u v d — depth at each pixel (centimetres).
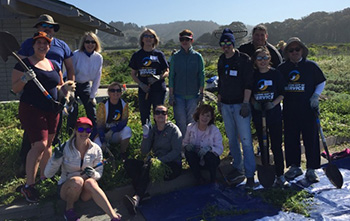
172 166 450
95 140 484
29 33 942
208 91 988
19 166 473
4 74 966
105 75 1966
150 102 522
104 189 427
